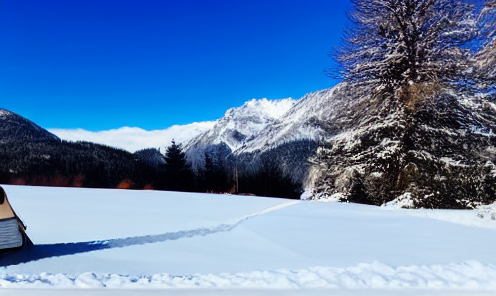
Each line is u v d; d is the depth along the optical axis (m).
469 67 17.81
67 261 5.73
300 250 6.73
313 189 22.48
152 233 7.91
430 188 18.03
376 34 19.81
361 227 9.09
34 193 16.45
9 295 4.21
